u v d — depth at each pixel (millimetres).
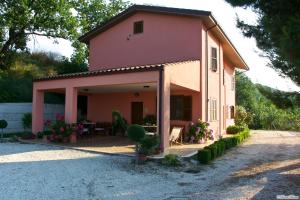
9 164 10461
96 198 7168
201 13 16141
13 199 6898
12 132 20422
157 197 7363
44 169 9797
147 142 10844
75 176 9031
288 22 7363
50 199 6992
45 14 25172
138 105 20125
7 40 25547
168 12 17250
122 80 13586
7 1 23141
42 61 32250
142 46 18609
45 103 23469
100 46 20531
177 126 16922
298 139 21047
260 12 9117
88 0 28328
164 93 12406
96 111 21719
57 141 15727
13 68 27594
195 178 9297
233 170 10562
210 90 18109
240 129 22641
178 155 11742
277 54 9328
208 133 16391
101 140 16719
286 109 9820
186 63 14750
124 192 7688
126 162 11031
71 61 27422
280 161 12367
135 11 18828
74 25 26188
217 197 7410
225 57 22953
